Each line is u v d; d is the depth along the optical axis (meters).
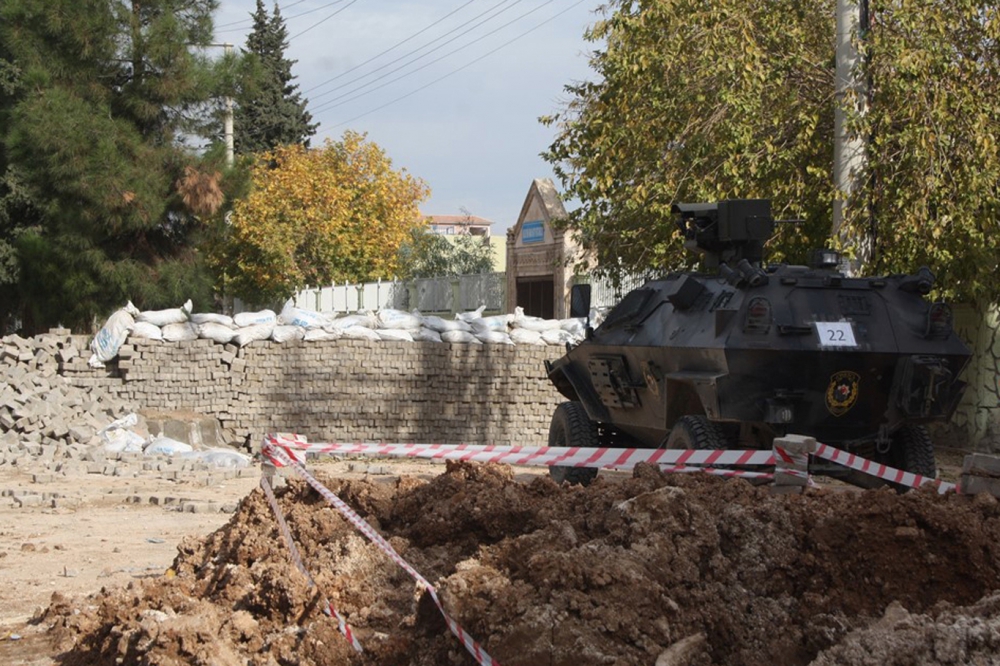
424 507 8.23
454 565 7.26
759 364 11.12
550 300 36.03
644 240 21.52
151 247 28.09
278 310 46.75
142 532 12.15
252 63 28.05
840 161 17.62
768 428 11.35
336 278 47.69
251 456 19.95
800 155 19.59
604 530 7.03
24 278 26.88
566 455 9.59
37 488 15.21
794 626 6.31
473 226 104.81
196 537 8.95
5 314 29.50
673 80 19.69
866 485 12.11
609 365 13.55
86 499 14.20
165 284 27.66
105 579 9.83
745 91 18.75
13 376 19.38
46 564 10.49
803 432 11.45
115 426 19.19
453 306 40.19
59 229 26.28
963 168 17.62
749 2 19.92
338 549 7.57
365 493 8.55
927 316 11.57
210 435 20.12
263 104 63.69
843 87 17.52
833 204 18.02
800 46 19.70
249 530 8.23
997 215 17.80
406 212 49.97
